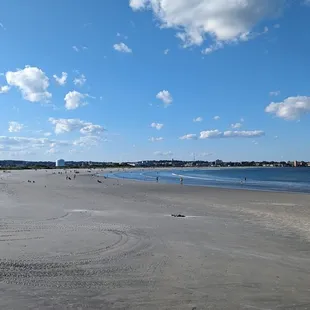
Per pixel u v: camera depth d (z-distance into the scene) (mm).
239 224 15078
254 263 8633
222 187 45312
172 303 5977
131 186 46375
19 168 173500
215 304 5961
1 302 5836
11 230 12539
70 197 27609
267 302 6090
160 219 16062
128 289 6629
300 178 78812
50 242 10586
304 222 15828
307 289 6781
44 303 5836
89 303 5898
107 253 9375
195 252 9680
